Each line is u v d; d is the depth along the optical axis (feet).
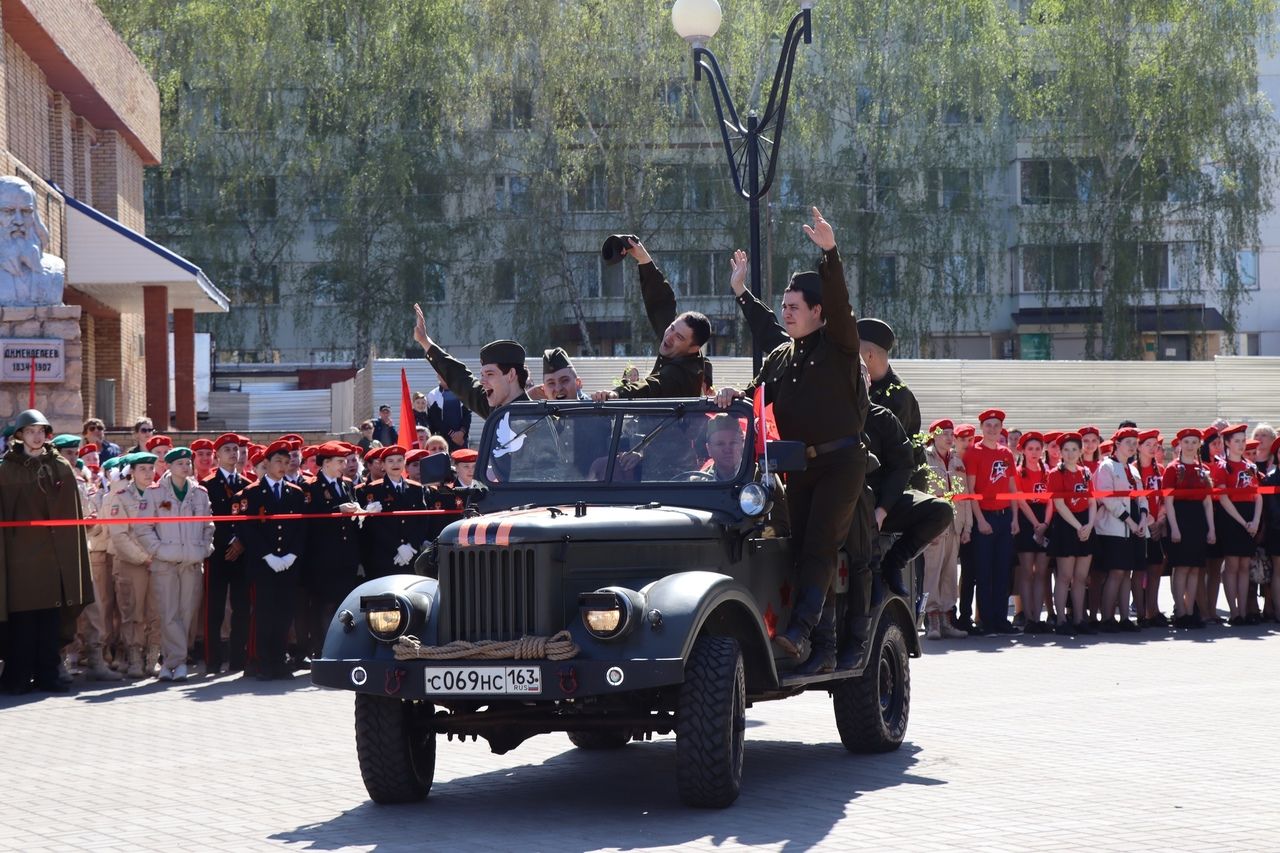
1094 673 51.42
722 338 199.00
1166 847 25.31
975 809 28.91
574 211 201.46
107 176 134.51
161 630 54.08
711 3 68.03
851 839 26.27
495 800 31.14
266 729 42.14
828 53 191.21
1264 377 130.41
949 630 64.39
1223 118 193.26
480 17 191.01
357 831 28.04
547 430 32.71
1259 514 69.36
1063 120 197.06
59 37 110.32
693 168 195.11
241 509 54.70
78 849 27.04
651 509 30.07
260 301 203.00
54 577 51.44
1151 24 196.24
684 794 28.84
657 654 27.25
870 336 38.73
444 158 196.85
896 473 36.32
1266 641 62.03
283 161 197.16
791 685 31.22
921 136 196.03
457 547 28.37
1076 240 200.03
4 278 79.05
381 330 197.36
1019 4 223.92
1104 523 65.87
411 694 28.02
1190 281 201.16
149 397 115.03
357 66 194.49
